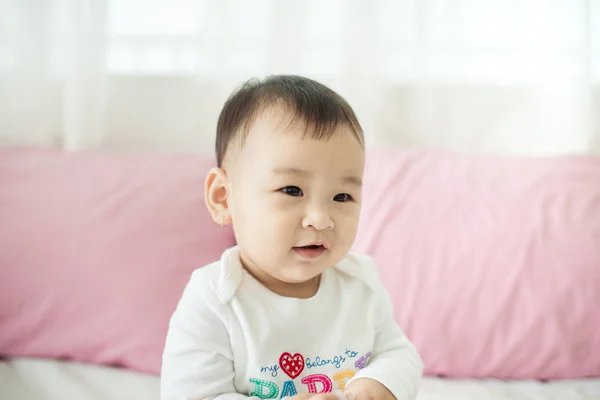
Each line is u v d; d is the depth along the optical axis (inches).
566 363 41.9
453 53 62.0
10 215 46.3
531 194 48.9
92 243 45.3
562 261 44.5
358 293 31.1
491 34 62.2
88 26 59.6
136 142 62.7
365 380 28.3
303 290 30.1
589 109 60.6
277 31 61.4
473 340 42.6
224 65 61.1
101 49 60.2
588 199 48.3
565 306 42.9
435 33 62.1
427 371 42.7
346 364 29.6
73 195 47.9
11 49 60.0
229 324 28.4
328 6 62.3
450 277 44.6
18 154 52.2
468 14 62.2
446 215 47.9
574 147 61.1
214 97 61.3
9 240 45.1
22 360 43.4
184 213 48.4
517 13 61.9
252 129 28.4
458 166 51.8
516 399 38.6
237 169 28.9
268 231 27.0
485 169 51.6
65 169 50.1
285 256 27.1
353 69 61.4
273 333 28.6
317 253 27.2
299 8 61.5
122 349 42.8
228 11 61.1
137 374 42.6
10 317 43.7
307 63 62.3
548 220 46.8
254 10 61.8
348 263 31.8
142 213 47.4
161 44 62.6
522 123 62.1
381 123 62.3
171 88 62.5
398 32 61.9
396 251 46.4
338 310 30.2
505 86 62.1
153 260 45.3
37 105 60.4
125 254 45.1
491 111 62.2
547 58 61.3
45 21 60.4
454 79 62.2
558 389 40.6
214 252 47.7
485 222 47.2
